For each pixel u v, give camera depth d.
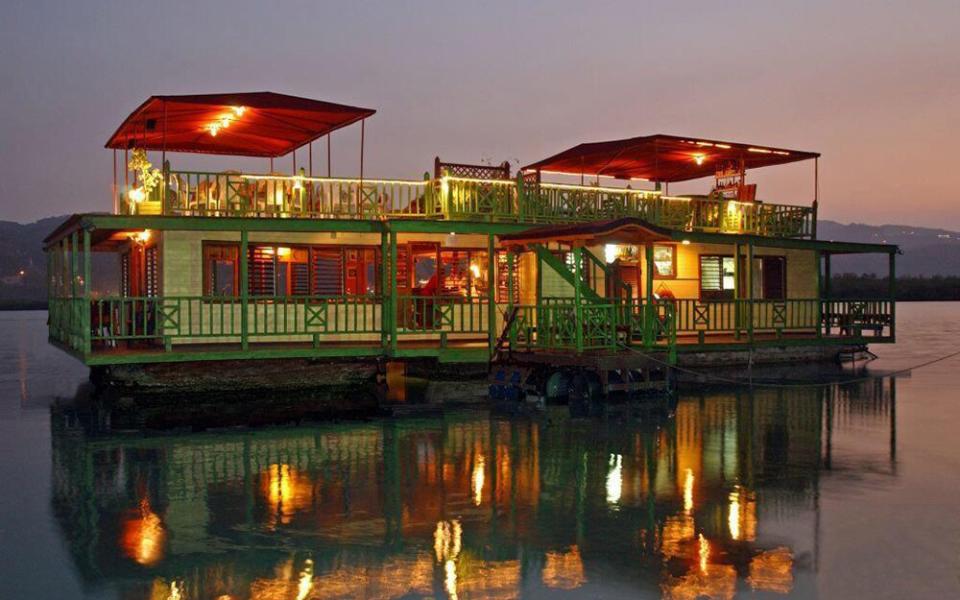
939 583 8.31
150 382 20.12
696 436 15.98
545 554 9.25
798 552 9.23
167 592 8.27
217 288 21.52
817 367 29.23
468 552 9.34
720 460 13.86
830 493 11.68
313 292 22.36
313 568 8.89
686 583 8.37
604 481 12.47
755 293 28.67
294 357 20.64
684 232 23.86
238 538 9.89
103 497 11.79
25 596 8.20
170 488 12.26
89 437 16.45
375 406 20.11
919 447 14.90
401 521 10.51
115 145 25.27
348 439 15.91
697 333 26.72
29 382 27.12
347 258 22.77
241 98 20.39
